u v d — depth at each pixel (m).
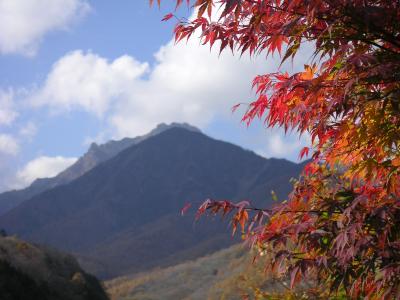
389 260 3.05
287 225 3.55
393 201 3.08
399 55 3.02
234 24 3.20
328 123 3.28
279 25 3.17
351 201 3.26
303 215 3.57
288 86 3.21
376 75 2.94
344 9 2.89
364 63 2.89
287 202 3.61
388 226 3.02
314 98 3.12
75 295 23.03
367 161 3.30
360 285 3.41
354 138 3.23
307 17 2.95
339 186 3.51
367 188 3.36
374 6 2.88
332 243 3.21
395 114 3.04
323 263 3.24
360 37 3.06
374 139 3.26
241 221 3.59
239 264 41.22
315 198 3.66
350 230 2.99
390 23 2.99
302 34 3.19
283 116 3.45
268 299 6.38
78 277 25.14
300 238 3.38
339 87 3.11
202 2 3.11
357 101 3.06
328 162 3.57
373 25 2.97
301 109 3.17
